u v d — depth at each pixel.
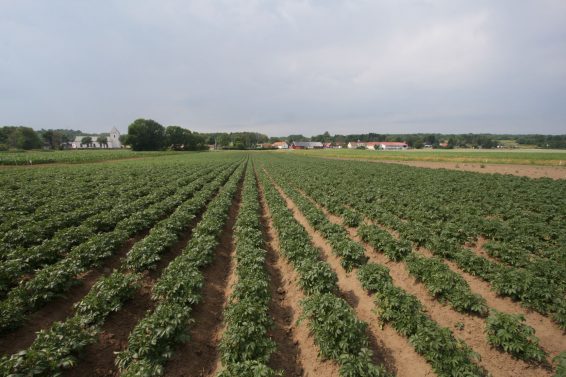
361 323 7.90
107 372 7.27
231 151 178.00
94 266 11.63
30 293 8.66
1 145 119.50
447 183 31.31
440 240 13.66
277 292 11.62
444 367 7.08
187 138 178.62
